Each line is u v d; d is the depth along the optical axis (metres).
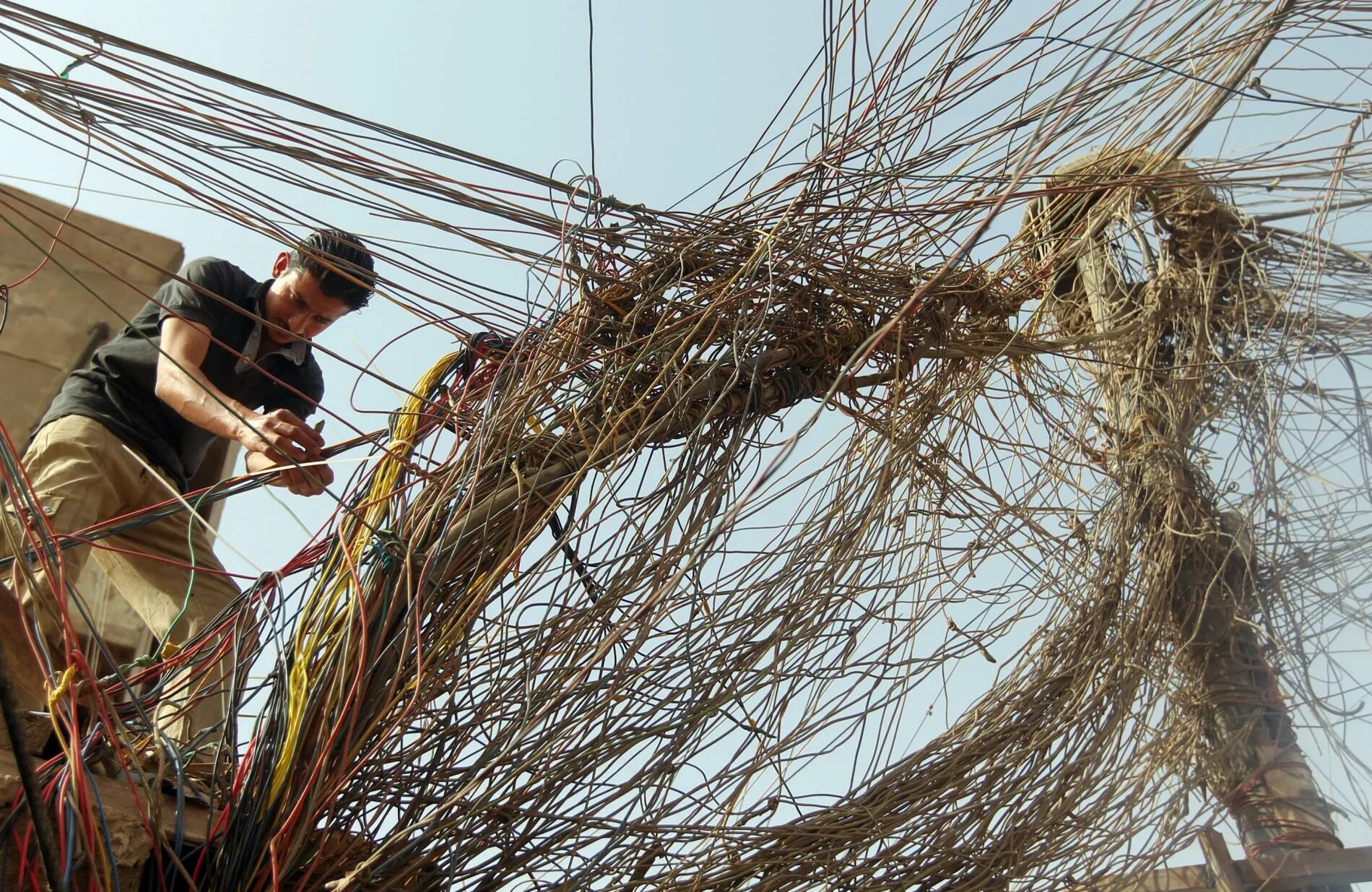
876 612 3.67
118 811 2.67
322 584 3.12
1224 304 4.78
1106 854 3.60
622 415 3.44
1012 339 4.00
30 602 3.51
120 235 6.30
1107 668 3.96
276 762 2.81
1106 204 4.20
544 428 3.50
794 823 3.19
